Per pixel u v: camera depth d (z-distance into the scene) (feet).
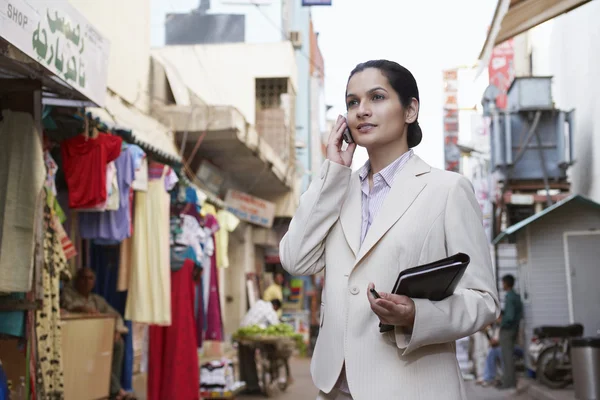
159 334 24.38
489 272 7.14
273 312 36.19
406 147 7.86
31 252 14.49
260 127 59.26
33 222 14.60
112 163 19.36
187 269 24.98
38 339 15.61
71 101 17.66
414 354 6.97
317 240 7.60
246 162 49.03
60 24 14.58
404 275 6.49
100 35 17.26
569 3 20.24
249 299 59.57
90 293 23.08
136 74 36.76
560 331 35.50
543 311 42.80
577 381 29.32
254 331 33.91
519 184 48.78
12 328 14.87
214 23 60.80
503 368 37.70
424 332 6.56
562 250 43.11
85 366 19.97
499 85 57.31
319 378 7.40
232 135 40.40
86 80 16.25
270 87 61.67
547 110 47.65
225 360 30.71
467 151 73.51
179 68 58.75
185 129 39.32
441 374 6.98
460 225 7.11
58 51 14.48
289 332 35.01
